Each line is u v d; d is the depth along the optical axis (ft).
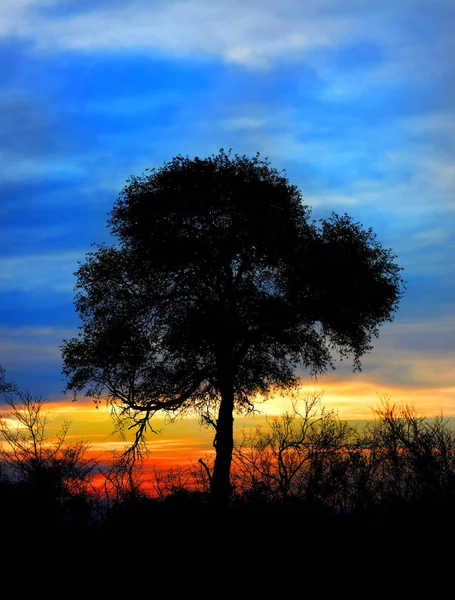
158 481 66.03
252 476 63.21
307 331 97.81
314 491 58.85
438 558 52.06
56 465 67.36
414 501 53.67
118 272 97.35
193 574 55.16
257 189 95.04
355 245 97.09
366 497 56.54
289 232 95.81
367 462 57.98
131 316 96.68
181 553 56.90
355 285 94.68
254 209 94.79
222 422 90.43
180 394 97.40
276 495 60.08
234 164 98.37
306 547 54.95
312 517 57.31
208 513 59.21
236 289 94.48
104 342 95.66
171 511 59.82
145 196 95.66
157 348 97.25
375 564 52.90
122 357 95.25
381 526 55.11
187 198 94.38
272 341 94.68
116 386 96.48
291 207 97.91
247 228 93.91
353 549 53.83
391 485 56.08
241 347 93.91
